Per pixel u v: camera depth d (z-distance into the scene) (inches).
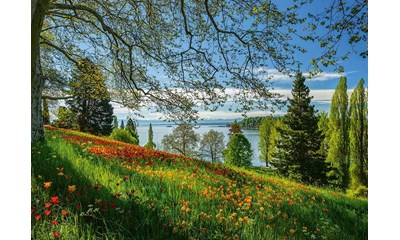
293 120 856.9
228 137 1274.6
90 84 433.7
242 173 371.2
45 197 137.0
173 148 915.4
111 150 327.9
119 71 376.8
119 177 203.3
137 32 329.1
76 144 331.9
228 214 173.6
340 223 230.8
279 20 242.2
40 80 287.9
